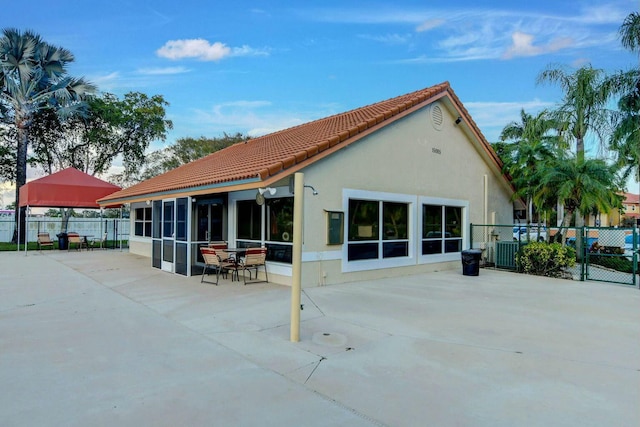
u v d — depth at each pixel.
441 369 4.82
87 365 4.80
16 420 3.48
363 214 11.48
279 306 7.92
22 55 22.38
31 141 26.17
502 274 13.23
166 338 5.88
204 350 5.37
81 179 19.41
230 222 12.34
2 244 23.03
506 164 17.00
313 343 5.71
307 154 9.59
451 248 14.66
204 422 3.50
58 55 23.98
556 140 18.02
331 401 3.95
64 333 6.09
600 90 16.75
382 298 8.89
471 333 6.29
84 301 8.35
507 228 17.59
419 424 3.53
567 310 7.97
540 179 15.74
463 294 9.55
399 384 4.38
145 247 18.03
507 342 5.87
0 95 23.28
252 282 10.66
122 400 3.89
